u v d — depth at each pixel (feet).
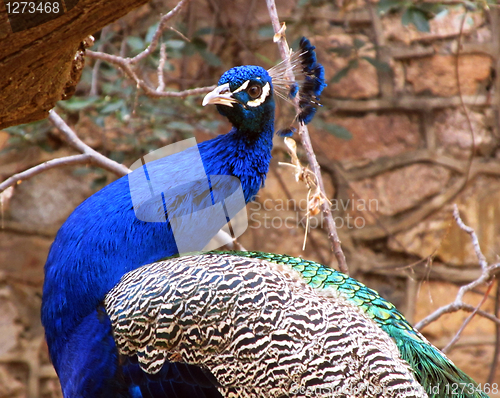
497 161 30.60
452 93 30.66
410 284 30.09
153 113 25.91
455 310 18.49
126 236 13.66
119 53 28.71
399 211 30.55
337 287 13.92
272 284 12.98
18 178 18.37
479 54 30.58
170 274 13.05
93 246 13.51
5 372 28.99
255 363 12.23
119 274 13.51
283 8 30.83
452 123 30.68
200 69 30.76
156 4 29.86
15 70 9.98
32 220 29.89
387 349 12.67
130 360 12.82
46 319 13.71
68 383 13.37
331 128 28.19
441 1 26.81
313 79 17.12
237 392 12.23
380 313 13.67
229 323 12.44
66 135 19.29
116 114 25.94
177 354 12.54
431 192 30.50
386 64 28.17
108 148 29.12
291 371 12.12
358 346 12.45
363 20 30.68
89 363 13.03
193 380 12.51
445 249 30.14
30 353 29.45
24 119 11.59
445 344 29.78
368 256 30.45
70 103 24.57
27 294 29.73
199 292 12.70
